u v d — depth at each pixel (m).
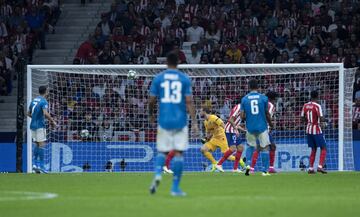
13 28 91.25
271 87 72.19
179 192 35.84
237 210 29.38
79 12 95.75
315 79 71.62
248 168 55.34
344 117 68.25
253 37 85.12
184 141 35.38
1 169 72.69
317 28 84.81
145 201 32.84
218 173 59.66
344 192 39.34
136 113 72.19
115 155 70.56
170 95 35.25
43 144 62.47
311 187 43.03
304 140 69.62
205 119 63.12
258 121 54.50
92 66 66.94
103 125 71.88
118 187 42.78
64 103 72.56
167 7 90.12
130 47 86.81
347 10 86.00
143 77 72.50
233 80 72.56
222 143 62.06
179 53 84.00
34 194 37.94
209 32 87.56
